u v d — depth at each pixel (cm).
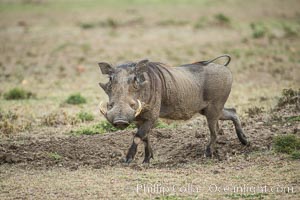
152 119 3200
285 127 3816
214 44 9812
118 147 3625
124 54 8919
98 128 4162
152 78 3170
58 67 7956
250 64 7775
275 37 10375
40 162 3331
